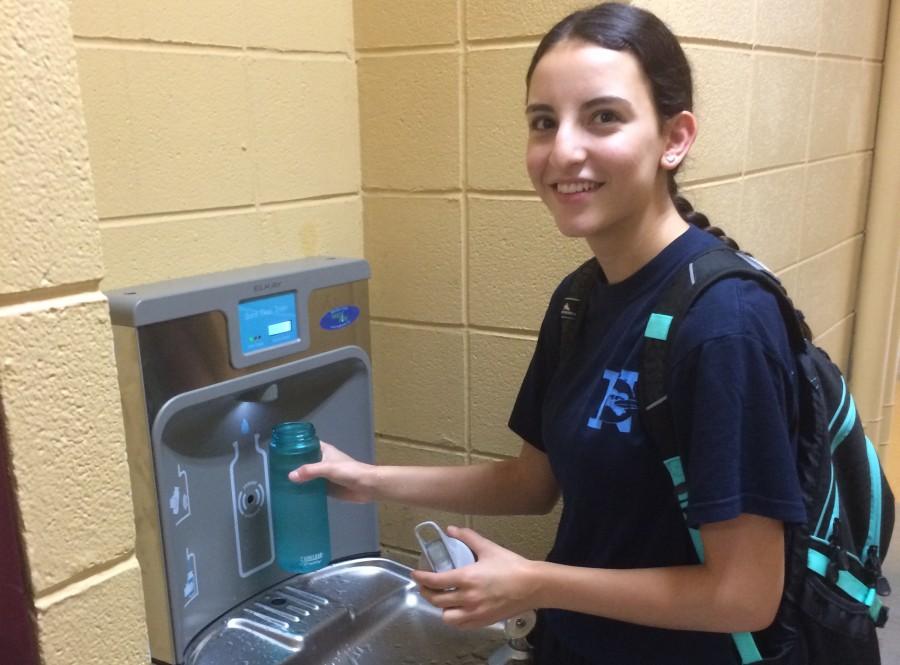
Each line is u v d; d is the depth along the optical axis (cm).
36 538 62
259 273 109
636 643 94
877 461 103
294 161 127
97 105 100
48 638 63
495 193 127
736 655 90
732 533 80
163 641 97
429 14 127
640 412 85
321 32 129
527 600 86
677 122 89
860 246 241
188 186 112
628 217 89
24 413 60
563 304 104
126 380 91
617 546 91
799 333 88
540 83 87
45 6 58
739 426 79
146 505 94
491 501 113
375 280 142
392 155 136
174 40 108
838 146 207
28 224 59
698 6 123
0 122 56
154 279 109
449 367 137
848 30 199
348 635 108
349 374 123
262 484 113
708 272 84
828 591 89
